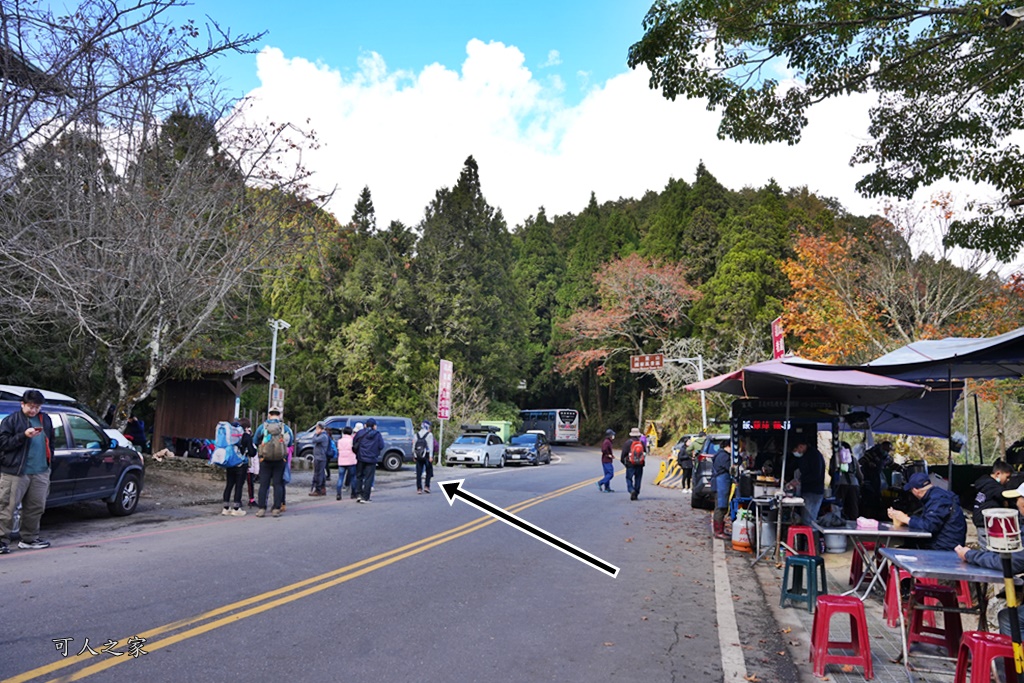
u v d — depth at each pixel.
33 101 10.70
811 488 11.70
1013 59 11.08
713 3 11.17
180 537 10.64
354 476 16.98
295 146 16.23
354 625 6.52
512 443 37.75
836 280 23.61
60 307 13.55
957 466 13.73
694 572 9.94
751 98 12.27
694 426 43.78
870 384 9.63
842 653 6.27
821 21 11.16
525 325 58.47
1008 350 9.36
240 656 5.57
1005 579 4.72
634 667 5.80
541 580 8.80
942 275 23.25
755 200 61.22
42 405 11.23
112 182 14.19
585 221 70.69
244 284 17.00
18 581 7.56
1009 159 12.34
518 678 5.40
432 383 44.25
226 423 13.45
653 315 53.50
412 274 49.28
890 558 5.86
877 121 12.96
